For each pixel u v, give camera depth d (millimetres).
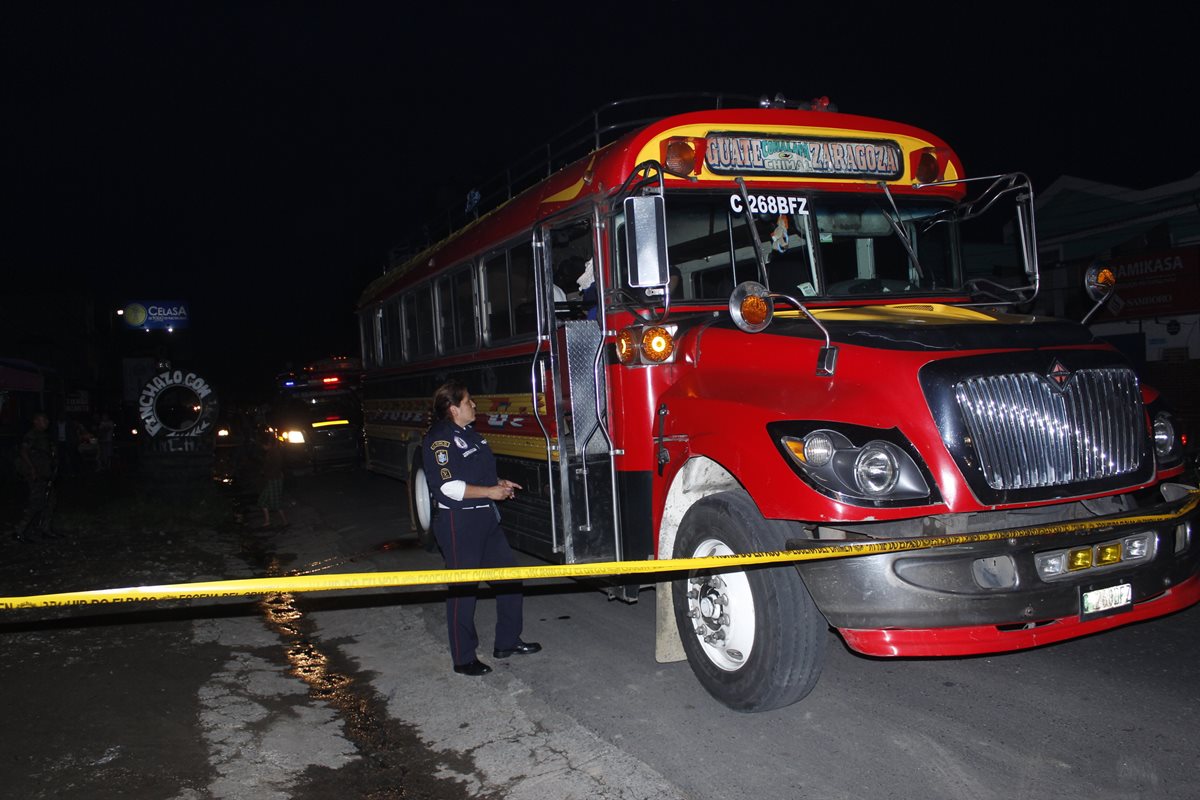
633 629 6484
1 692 5512
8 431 24453
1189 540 4375
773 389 4465
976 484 3979
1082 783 3812
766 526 4316
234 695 5422
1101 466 4277
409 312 10023
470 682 5547
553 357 5551
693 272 5344
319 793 4125
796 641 4273
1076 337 4500
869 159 5746
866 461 3943
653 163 4828
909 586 3889
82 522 13180
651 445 5180
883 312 5016
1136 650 5336
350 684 5605
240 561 10031
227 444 33344
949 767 4023
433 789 4121
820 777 4016
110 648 6398
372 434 11984
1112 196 18188
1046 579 3994
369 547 10539
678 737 4531
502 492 5625
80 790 4191
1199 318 15297
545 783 4113
